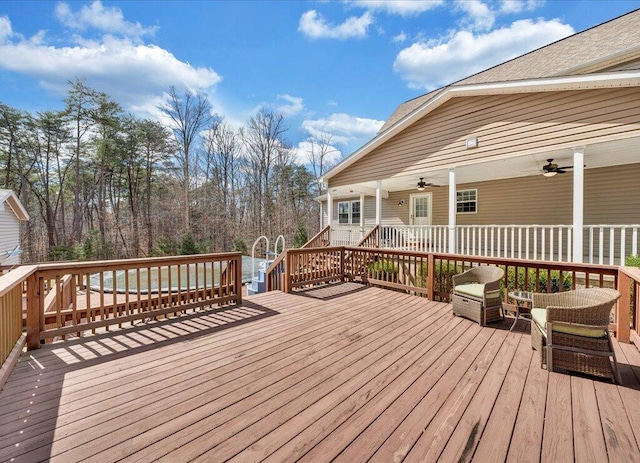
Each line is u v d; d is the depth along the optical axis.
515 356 3.07
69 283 5.46
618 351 3.18
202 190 25.44
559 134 5.44
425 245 8.26
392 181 9.17
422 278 6.31
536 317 3.04
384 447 1.77
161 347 3.30
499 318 4.16
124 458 1.70
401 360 2.97
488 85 6.07
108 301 6.20
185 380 2.59
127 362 2.93
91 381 2.57
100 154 21.20
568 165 7.10
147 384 2.52
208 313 4.59
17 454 1.73
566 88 5.25
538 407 2.17
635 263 4.82
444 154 7.16
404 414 2.09
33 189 21.08
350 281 7.08
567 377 2.62
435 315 4.50
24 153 20.48
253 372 2.73
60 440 1.84
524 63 8.20
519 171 7.66
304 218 28.95
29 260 21.22
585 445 1.79
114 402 2.25
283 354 3.12
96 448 1.78
